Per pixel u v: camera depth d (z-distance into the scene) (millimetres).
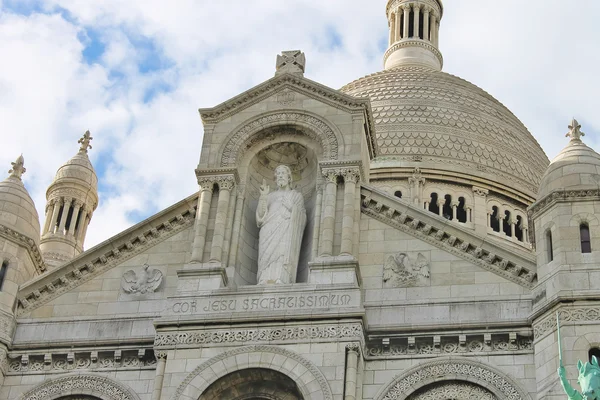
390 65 103688
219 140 57062
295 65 59375
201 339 50688
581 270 49719
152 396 49719
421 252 53125
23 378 52188
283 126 57219
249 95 58188
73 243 83938
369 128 58219
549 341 48812
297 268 54188
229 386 50094
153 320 52312
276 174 56719
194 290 52156
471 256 52625
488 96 93812
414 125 87000
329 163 55188
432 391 49594
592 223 51031
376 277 52688
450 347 50312
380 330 50750
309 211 56094
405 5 107188
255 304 51281
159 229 55781
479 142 86625
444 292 51812
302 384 48969
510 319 50281
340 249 52719
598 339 47938
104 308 53781
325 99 57406
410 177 82625
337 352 49531
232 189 55812
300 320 50469
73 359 52344
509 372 49250
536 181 87250
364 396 49594
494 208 83125
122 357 52125
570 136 55188
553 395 47156
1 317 52969
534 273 51406
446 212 82438
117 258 55219
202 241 53969
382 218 54438
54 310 54000
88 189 86125
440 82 93062
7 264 54875
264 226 54906
